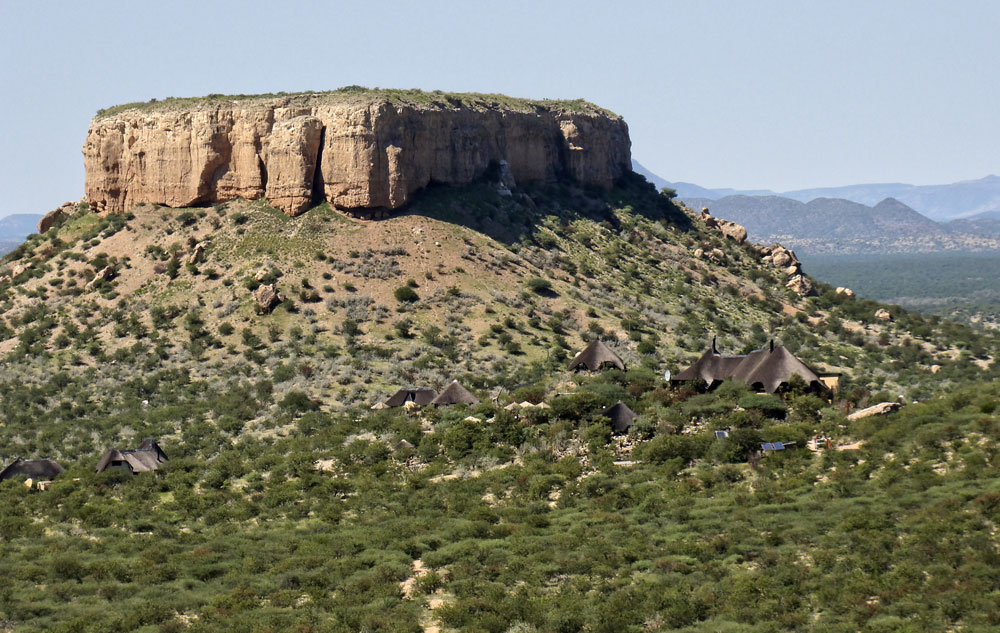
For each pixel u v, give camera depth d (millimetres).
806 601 188125
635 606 188625
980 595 180625
